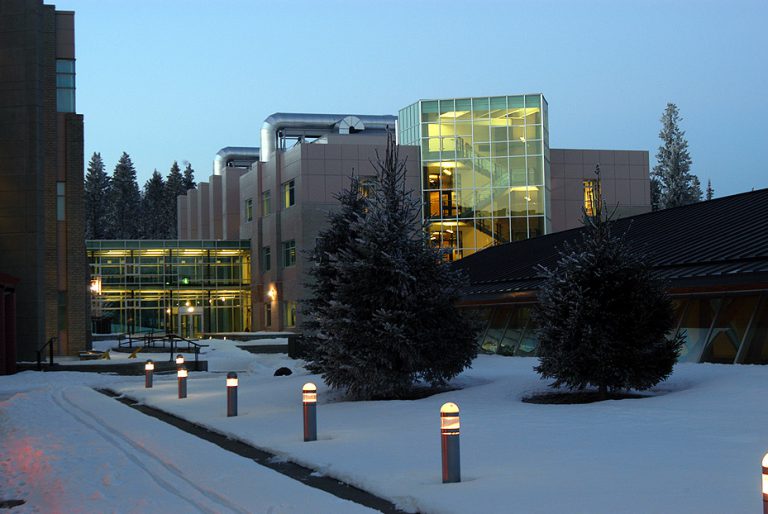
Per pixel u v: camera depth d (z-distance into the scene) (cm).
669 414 1606
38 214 4762
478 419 1711
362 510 973
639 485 1006
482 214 7275
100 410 2333
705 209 3300
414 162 7312
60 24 5062
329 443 1517
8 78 4803
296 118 8481
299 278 7231
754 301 2261
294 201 7481
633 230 3428
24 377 3881
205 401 2497
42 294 4775
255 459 1436
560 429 1505
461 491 1041
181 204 11719
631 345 1934
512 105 7306
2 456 1603
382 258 2216
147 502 1092
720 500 907
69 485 1251
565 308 2009
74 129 5069
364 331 2220
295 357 4519
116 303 8375
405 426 1703
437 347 2259
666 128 9569
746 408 1603
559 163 7769
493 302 3350
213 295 8600
